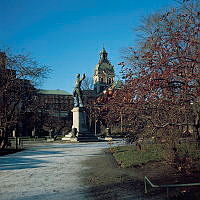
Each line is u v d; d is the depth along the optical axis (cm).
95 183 949
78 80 4031
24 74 2266
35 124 6244
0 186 928
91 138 3844
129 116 817
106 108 858
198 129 1071
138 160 1358
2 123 2322
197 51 738
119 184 916
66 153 2114
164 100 759
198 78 698
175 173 1009
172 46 720
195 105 919
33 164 1494
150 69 701
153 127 828
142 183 913
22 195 796
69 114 7338
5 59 2236
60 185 929
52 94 9281
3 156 1953
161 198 725
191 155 1127
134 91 716
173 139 1002
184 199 697
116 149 1989
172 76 721
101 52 7781
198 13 772
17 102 2398
